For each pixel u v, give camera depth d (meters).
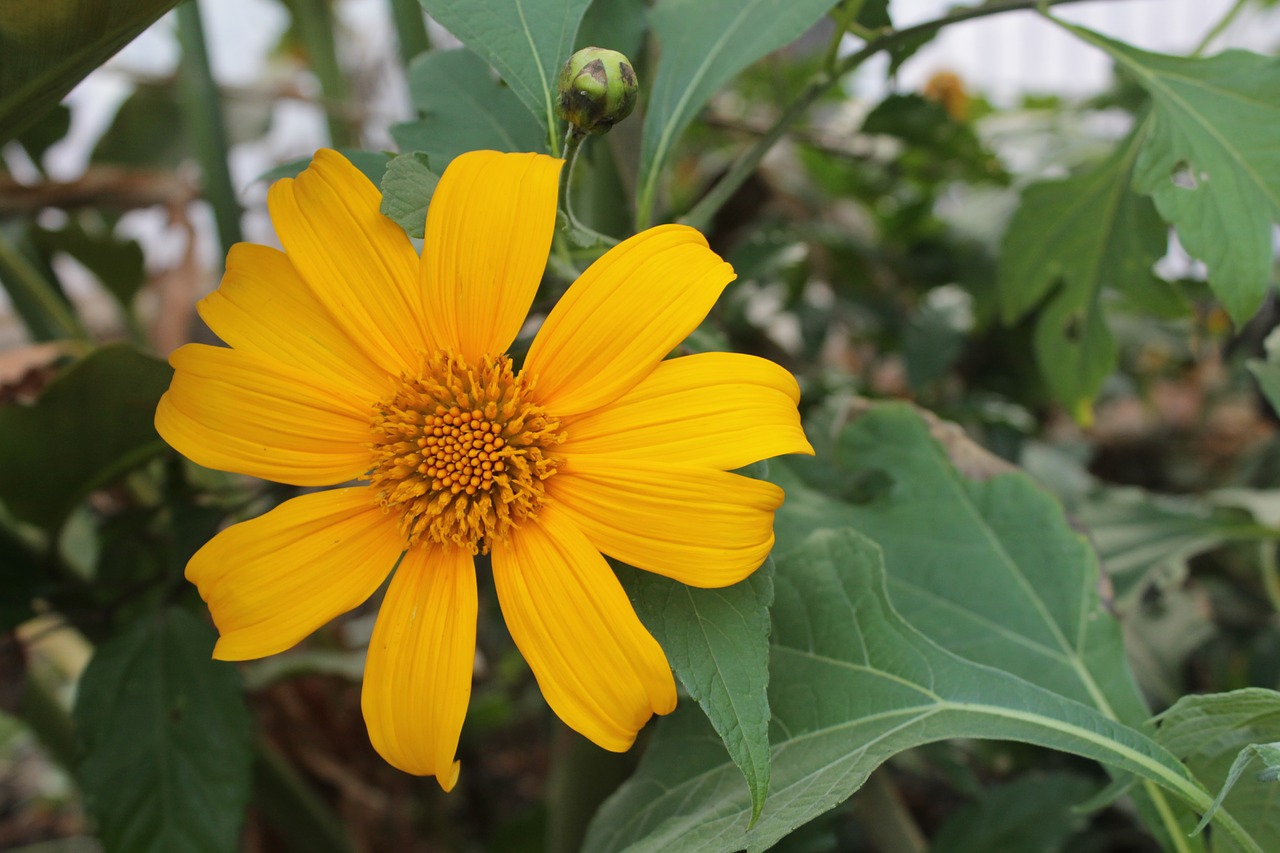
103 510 0.49
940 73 0.61
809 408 0.43
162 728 0.33
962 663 0.28
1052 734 0.27
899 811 0.38
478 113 0.32
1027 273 0.40
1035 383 0.59
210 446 0.27
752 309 0.63
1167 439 0.74
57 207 0.46
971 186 0.59
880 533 0.33
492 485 0.27
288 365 0.27
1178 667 0.43
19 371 0.39
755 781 0.24
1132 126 0.37
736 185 0.32
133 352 0.33
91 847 0.65
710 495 0.25
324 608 0.27
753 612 0.25
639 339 0.26
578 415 0.27
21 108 0.29
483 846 0.56
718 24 0.31
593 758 0.37
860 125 0.46
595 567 0.26
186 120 0.47
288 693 0.48
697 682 0.25
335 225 0.27
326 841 0.44
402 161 0.27
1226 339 0.61
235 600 0.27
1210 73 0.31
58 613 0.38
